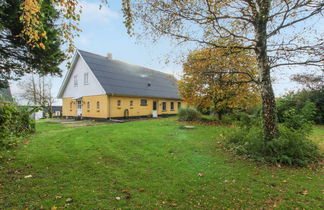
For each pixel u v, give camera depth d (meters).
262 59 4.77
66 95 20.56
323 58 4.05
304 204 2.44
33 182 2.96
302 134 4.74
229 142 5.57
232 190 2.83
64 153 4.66
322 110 12.50
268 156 4.22
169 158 4.38
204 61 5.99
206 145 5.71
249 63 8.28
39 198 2.49
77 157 4.34
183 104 25.42
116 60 21.69
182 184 3.01
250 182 3.12
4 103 3.69
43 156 4.35
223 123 11.09
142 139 6.43
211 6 4.19
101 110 15.82
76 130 8.52
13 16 5.34
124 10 3.84
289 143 4.20
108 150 5.00
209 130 8.54
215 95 10.83
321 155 4.48
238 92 10.12
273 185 3.03
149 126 9.79
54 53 7.23
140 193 2.70
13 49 6.66
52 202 2.40
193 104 12.84
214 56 5.75
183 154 4.75
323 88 13.05
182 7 4.21
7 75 7.66
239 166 3.90
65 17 2.92
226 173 3.51
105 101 15.42
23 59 7.05
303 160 4.04
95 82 16.55
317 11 3.85
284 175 3.45
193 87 11.54
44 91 27.67
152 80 23.03
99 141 6.09
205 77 6.30
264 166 3.92
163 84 24.11
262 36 4.64
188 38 4.94
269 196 2.65
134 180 3.13
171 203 2.45
